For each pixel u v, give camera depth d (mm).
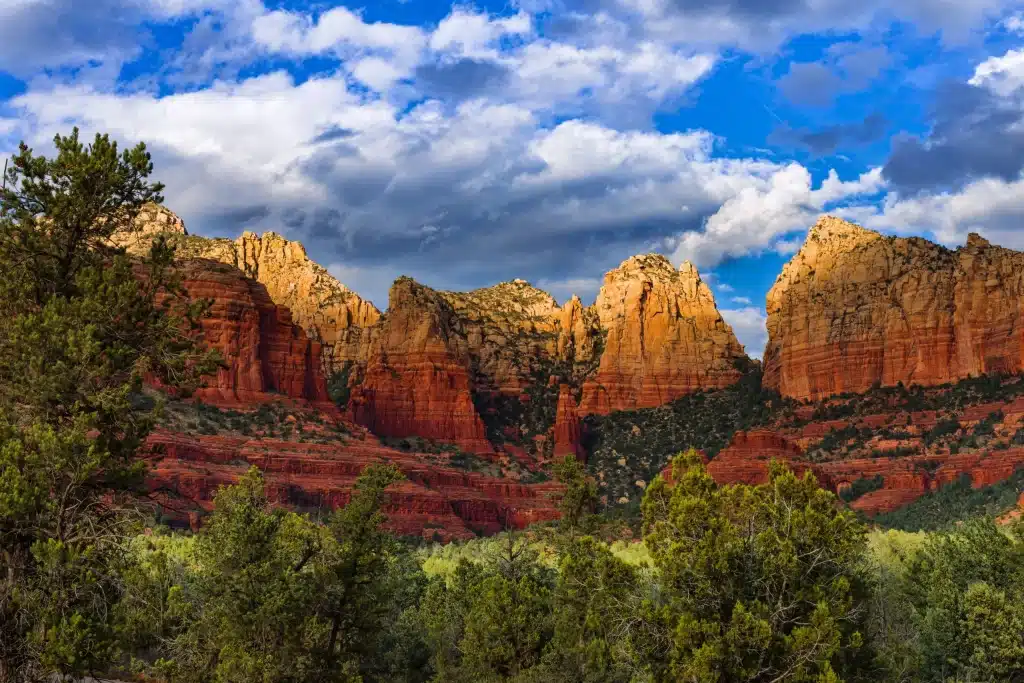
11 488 38656
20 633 38781
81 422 41500
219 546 49062
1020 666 50562
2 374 43344
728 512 46156
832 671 38906
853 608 44750
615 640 48750
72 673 37688
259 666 46438
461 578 67438
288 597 47906
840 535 43906
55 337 43125
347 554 52281
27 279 46031
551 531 76812
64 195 46031
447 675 57312
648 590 47875
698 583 42812
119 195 47844
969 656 51875
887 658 46844
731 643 40312
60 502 40531
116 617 40531
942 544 62500
